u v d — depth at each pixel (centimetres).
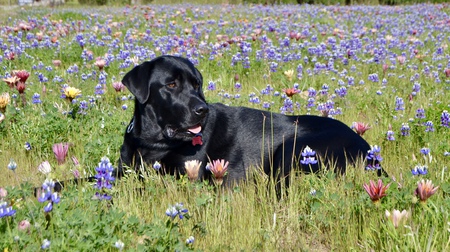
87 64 992
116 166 563
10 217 329
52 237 311
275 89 903
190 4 3253
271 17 2044
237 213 417
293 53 1110
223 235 389
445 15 2194
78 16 2069
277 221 418
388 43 1420
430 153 557
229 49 1141
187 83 521
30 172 540
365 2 3534
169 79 514
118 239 326
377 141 631
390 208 394
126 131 546
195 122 502
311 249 393
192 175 430
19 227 317
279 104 776
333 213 408
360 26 1792
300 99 808
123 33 1567
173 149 516
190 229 384
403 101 802
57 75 913
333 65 1063
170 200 433
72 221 321
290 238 393
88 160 539
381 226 374
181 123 504
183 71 519
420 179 414
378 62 1088
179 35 1525
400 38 1563
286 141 547
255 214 433
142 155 524
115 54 1156
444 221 361
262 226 420
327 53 1117
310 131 558
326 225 401
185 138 510
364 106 796
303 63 1097
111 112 703
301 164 511
